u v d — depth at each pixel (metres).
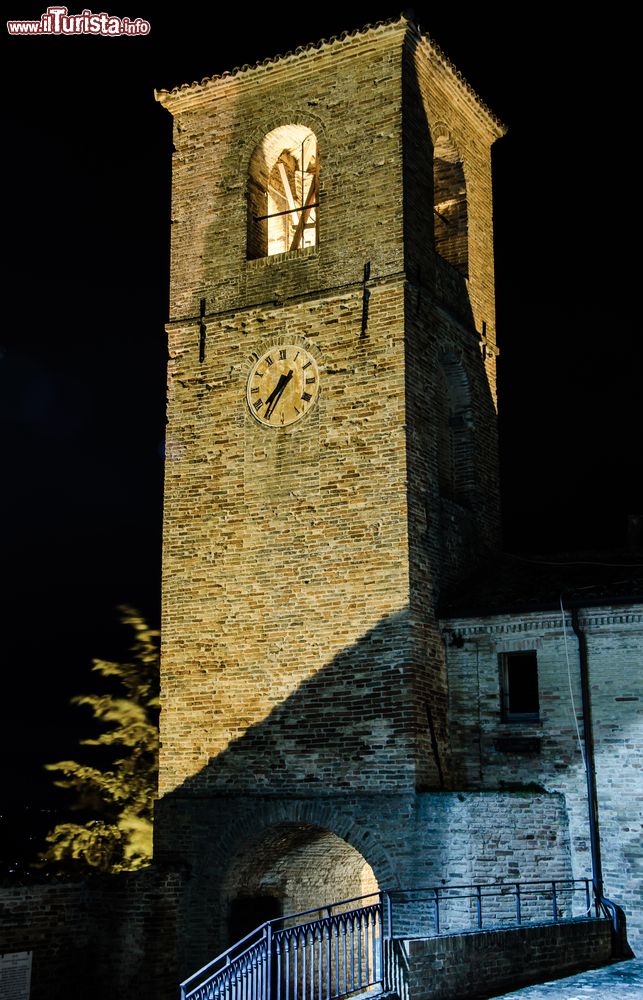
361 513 26.84
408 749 25.05
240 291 29.75
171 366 30.14
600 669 25.30
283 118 30.28
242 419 28.88
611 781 24.62
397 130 28.55
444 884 23.83
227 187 30.70
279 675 26.95
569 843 24.58
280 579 27.47
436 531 27.48
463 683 26.64
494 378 32.09
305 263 29.00
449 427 30.50
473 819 23.91
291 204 32.53
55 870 31.56
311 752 26.12
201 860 26.61
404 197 28.16
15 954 23.56
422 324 28.23
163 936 25.59
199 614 28.23
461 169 32.12
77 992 24.77
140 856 31.83
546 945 20.86
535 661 26.62
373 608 26.23
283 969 25.81
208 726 27.48
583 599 25.42
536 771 25.48
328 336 28.19
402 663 25.58
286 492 27.88
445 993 17.92
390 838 24.67
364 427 27.27
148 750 33.31
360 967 18.36
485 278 32.47
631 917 23.70
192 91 31.55
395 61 29.00
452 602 27.19
